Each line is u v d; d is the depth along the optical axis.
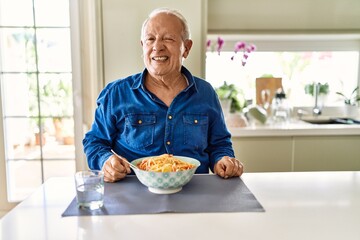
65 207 0.84
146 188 0.98
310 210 0.82
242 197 0.90
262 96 2.55
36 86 2.07
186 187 0.99
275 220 0.76
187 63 1.99
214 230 0.71
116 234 0.69
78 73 1.99
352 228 0.72
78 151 2.06
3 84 2.03
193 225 0.73
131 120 1.29
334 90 2.66
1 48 2.00
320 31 2.38
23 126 2.11
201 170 1.31
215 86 2.48
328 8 2.39
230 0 2.37
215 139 1.40
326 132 2.08
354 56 2.63
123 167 1.07
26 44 2.02
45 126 2.11
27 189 2.16
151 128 1.28
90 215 0.79
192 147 1.30
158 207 0.83
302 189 0.98
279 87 2.54
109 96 1.33
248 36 2.44
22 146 2.13
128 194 0.93
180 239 0.67
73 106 2.02
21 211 0.82
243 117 2.21
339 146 2.11
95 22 1.90
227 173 1.09
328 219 0.77
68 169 2.16
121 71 1.96
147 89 1.33
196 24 1.95
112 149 1.35
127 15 1.91
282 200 0.89
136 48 1.94
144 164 1.00
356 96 2.65
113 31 1.92
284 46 2.60
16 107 2.08
